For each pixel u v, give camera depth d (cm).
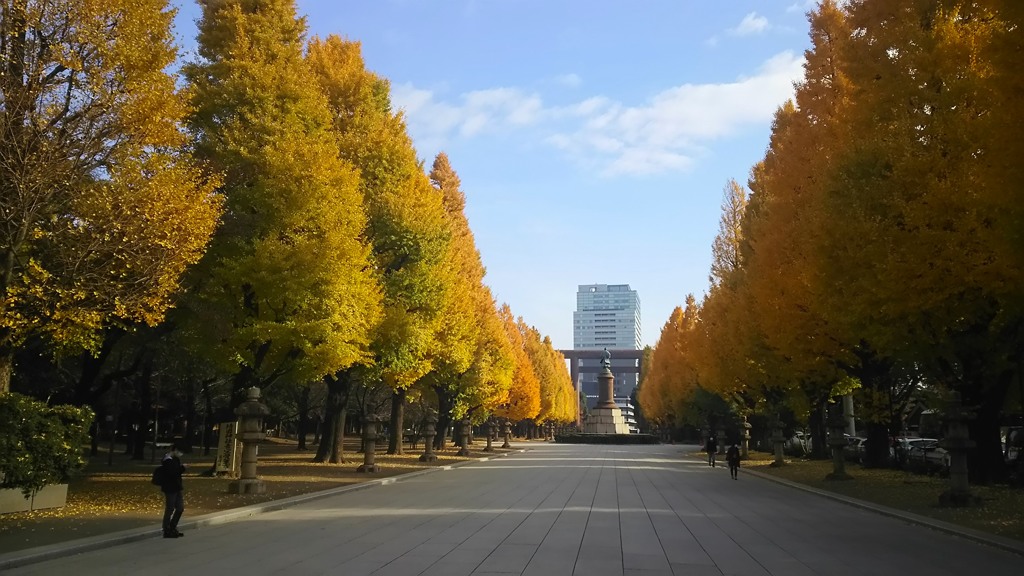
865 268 1653
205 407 4656
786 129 2939
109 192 1303
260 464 3089
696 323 4775
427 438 3634
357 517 1452
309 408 4994
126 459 3547
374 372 2833
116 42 1317
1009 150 1096
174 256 1388
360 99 2977
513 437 10450
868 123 1777
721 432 5088
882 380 2392
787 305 2294
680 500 1839
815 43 2448
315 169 2088
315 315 2062
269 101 2180
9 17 1212
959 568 924
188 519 1312
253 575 852
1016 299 1427
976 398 1853
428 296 2938
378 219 2819
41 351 1948
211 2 2328
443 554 1001
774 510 1623
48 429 1384
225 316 2055
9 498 1352
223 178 1997
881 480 2322
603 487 2223
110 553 1017
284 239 2097
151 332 2133
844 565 941
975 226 1400
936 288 1495
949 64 1586
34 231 1215
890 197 1611
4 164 1164
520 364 6700
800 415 3014
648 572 882
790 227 2334
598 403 8494
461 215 4675
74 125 1282
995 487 1855
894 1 1742
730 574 875
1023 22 1042
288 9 2378
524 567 905
